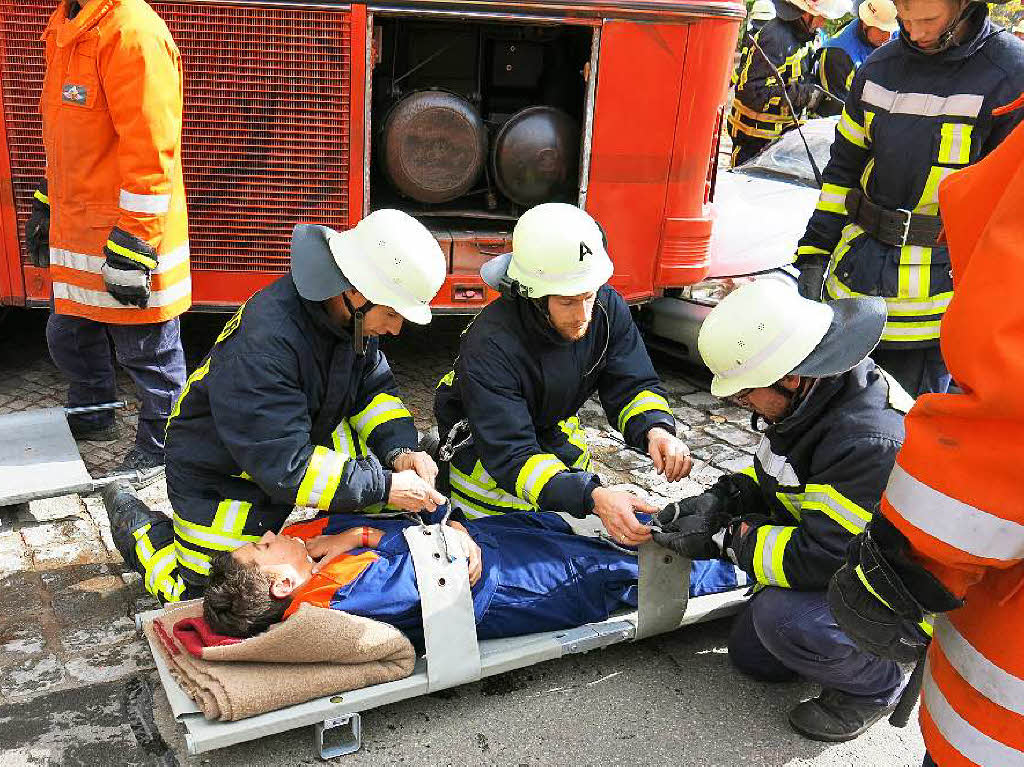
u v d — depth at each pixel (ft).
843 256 11.11
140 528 9.54
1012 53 9.63
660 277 14.78
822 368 7.46
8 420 12.36
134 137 10.25
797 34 24.13
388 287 8.16
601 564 9.18
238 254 13.50
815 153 19.47
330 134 13.08
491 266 9.42
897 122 10.21
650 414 9.80
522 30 15.15
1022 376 4.32
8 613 9.57
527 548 9.11
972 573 4.92
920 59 9.98
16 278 13.07
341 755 7.98
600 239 8.96
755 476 9.09
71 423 12.96
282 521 9.21
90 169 10.70
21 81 12.25
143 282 10.68
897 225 10.47
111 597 9.90
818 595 8.07
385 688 7.97
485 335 9.27
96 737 8.06
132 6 10.20
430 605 8.16
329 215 13.51
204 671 7.61
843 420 7.70
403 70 15.15
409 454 9.50
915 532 4.87
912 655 5.85
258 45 12.47
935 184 10.15
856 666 8.04
